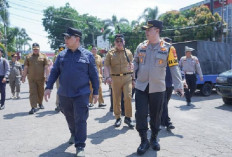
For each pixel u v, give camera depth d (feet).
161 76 11.49
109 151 11.85
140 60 11.78
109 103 26.63
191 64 24.29
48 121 18.08
